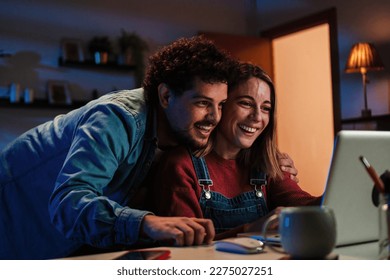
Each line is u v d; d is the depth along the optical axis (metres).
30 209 1.73
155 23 5.52
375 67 4.71
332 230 0.97
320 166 6.19
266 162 1.77
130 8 5.37
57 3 4.98
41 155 1.71
